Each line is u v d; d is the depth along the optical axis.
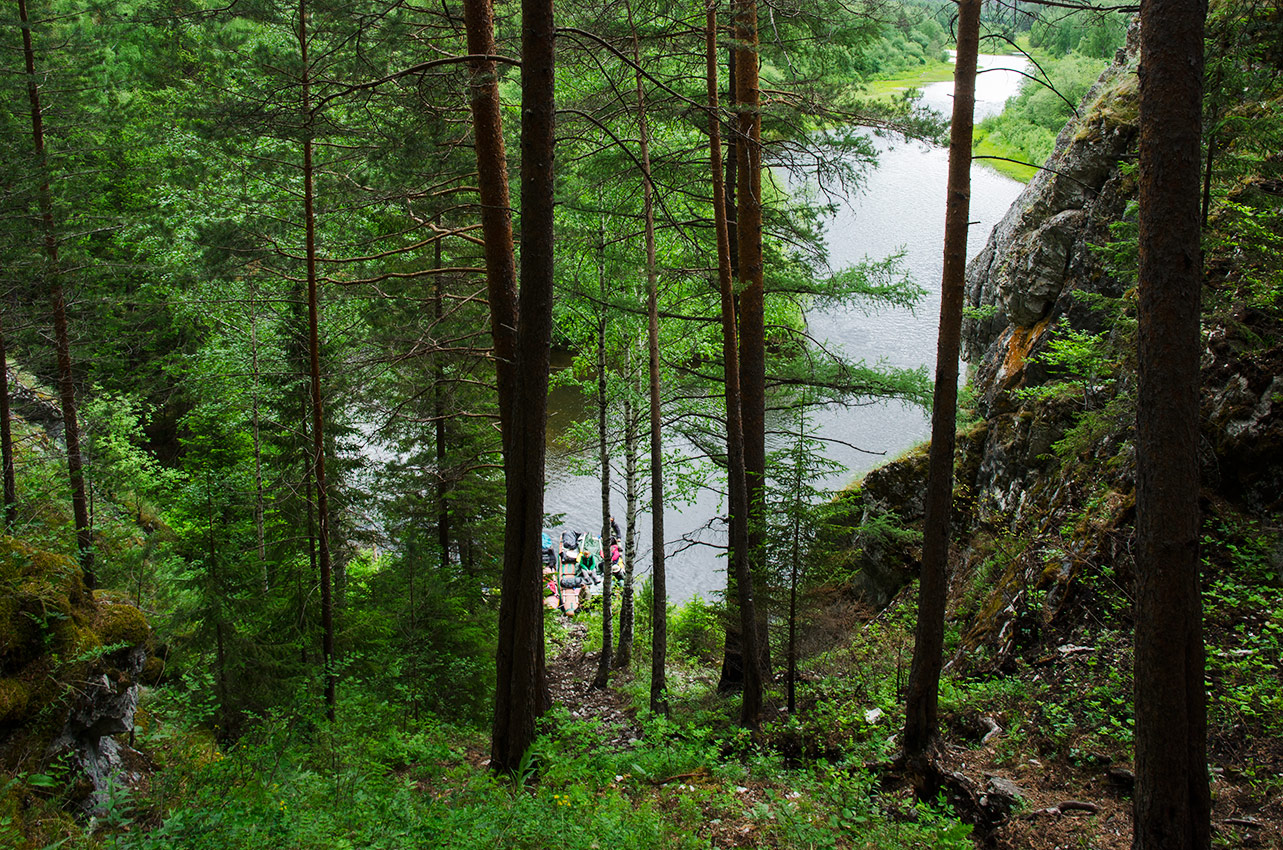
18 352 14.70
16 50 13.49
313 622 11.61
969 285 18.92
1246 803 6.91
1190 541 5.39
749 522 10.77
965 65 8.00
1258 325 9.89
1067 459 10.73
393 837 6.29
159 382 22.11
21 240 13.64
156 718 9.83
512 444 8.61
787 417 13.30
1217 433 9.86
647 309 11.52
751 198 11.62
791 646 10.26
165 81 14.44
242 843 5.85
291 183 15.80
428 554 12.83
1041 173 16.47
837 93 11.75
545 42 8.02
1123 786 7.59
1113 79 14.91
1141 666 5.57
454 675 11.93
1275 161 8.39
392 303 13.95
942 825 7.34
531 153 8.13
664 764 9.30
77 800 7.39
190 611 10.03
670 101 11.70
